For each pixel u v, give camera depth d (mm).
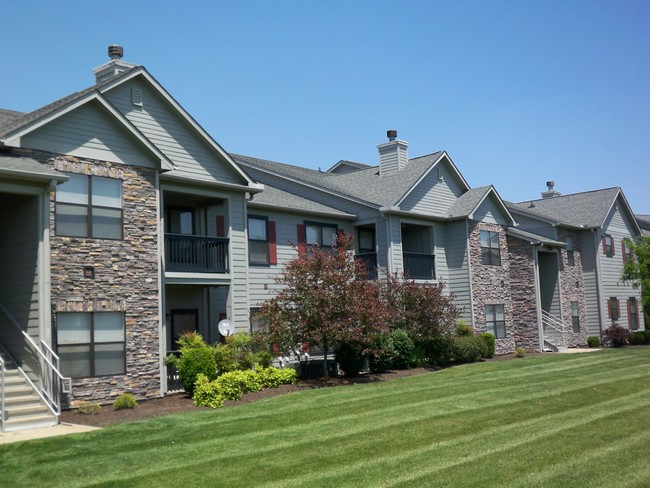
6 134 14766
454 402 15273
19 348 14789
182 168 19359
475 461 9773
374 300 19984
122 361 16406
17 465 10086
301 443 11188
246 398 16672
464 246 29062
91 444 11375
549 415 13430
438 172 29547
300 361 21250
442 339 24734
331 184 30078
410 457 10125
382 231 26594
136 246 17000
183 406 15539
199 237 19562
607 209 38031
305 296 19406
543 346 31453
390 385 18766
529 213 35750
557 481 8672
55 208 15570
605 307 37500
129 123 16922
